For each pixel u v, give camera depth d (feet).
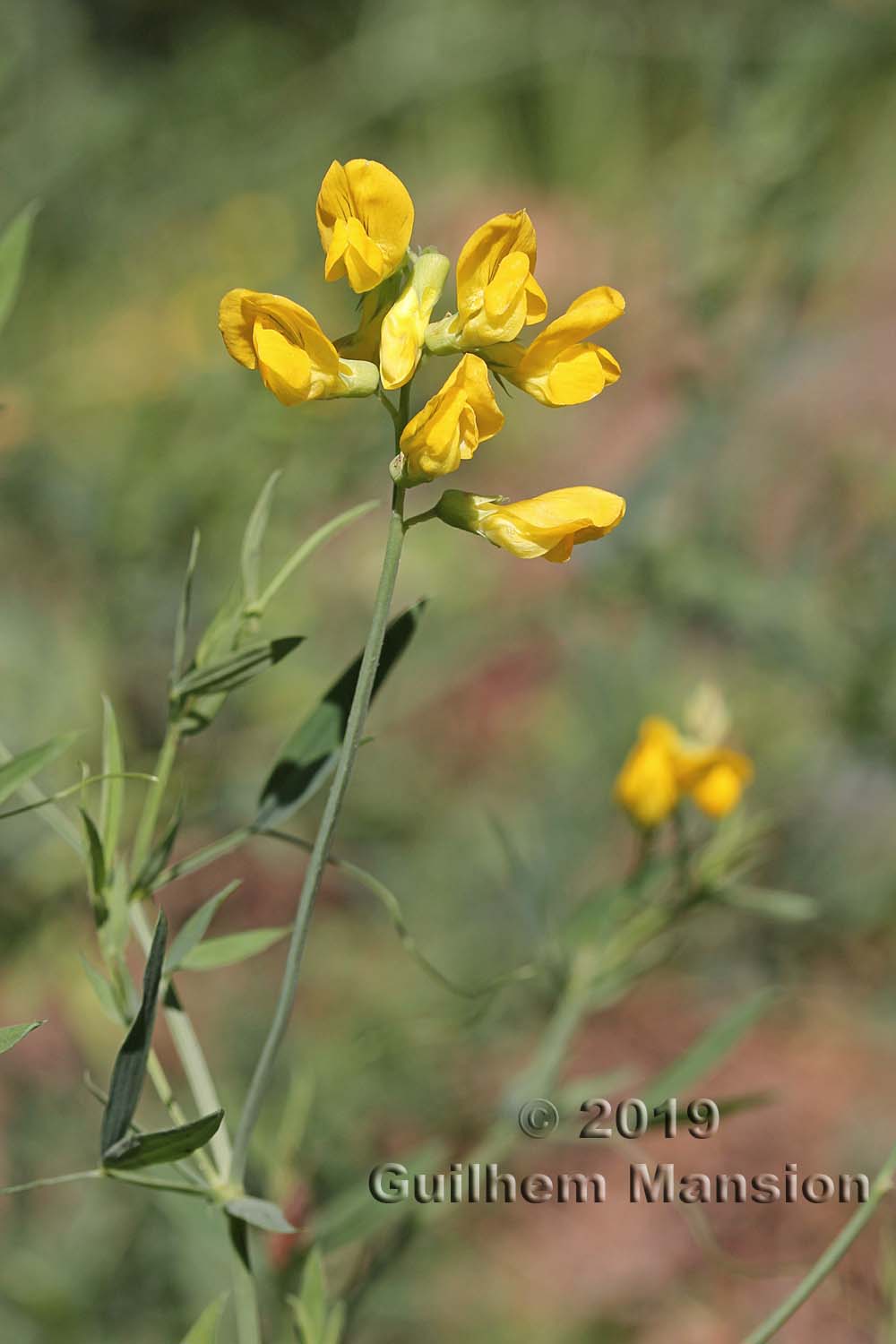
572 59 36.47
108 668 19.49
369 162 7.22
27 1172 16.31
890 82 24.99
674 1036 20.81
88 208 27.40
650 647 21.85
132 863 8.36
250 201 28.81
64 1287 14.42
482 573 25.13
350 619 23.88
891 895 20.74
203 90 31.53
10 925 19.13
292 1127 11.79
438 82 33.53
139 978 19.40
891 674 19.92
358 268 7.25
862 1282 17.39
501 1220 17.83
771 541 22.53
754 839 12.78
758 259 21.17
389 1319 15.28
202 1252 13.98
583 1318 16.97
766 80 22.48
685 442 21.03
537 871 17.94
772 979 21.09
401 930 8.86
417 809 22.48
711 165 23.50
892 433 23.77
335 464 21.09
